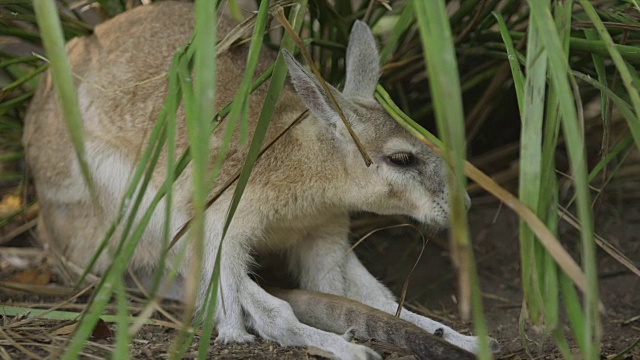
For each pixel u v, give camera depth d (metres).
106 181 8.05
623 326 8.19
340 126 7.59
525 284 5.18
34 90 9.12
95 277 8.22
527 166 5.12
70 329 6.58
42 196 8.67
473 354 6.20
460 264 4.52
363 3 9.12
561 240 9.56
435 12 4.54
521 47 8.30
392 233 9.62
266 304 7.23
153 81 8.09
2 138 10.20
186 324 4.92
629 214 9.97
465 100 9.52
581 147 4.78
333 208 8.07
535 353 6.95
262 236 7.82
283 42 7.07
